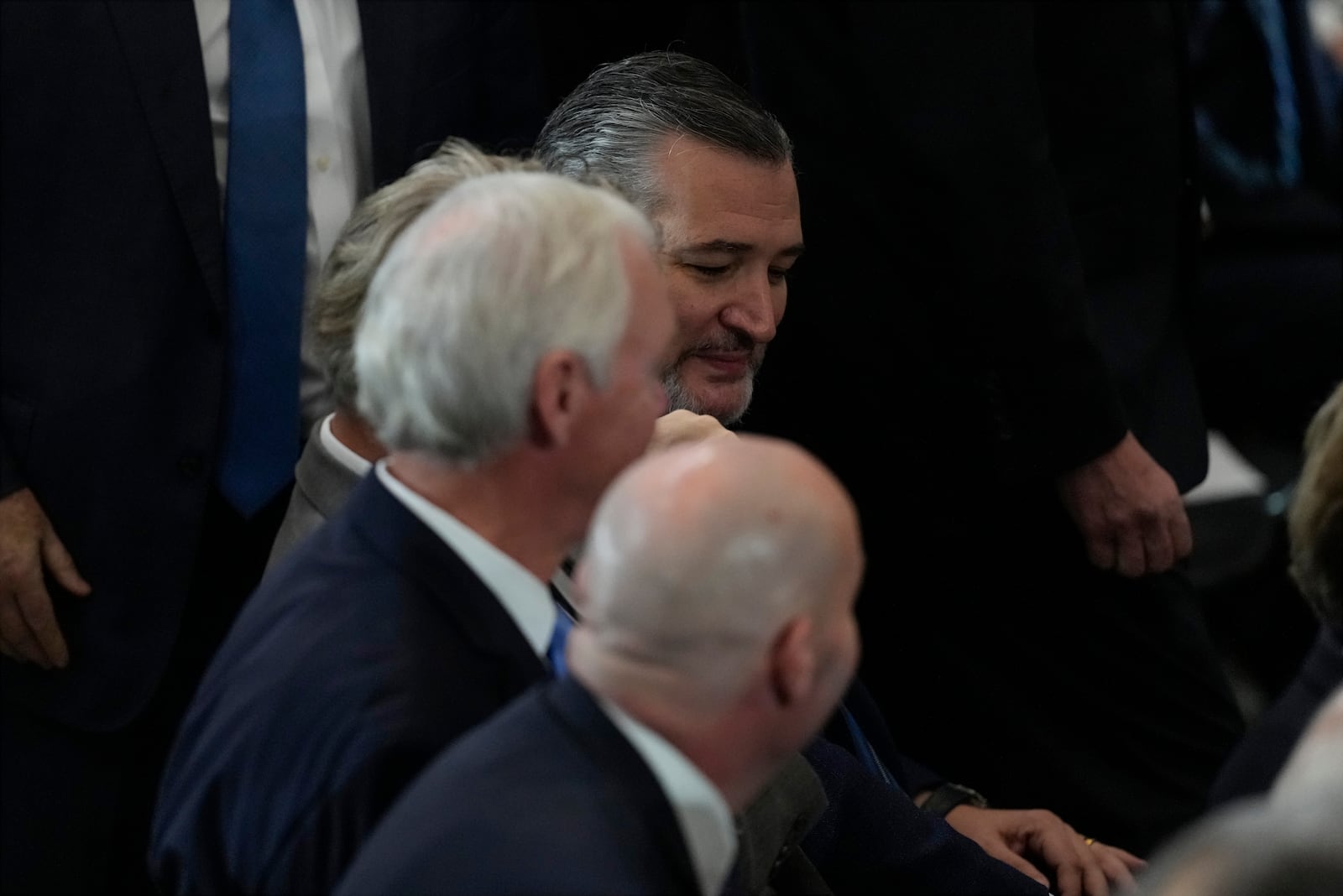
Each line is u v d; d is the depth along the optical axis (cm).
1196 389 1032
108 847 918
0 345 855
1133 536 945
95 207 843
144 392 855
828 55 896
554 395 470
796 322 945
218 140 866
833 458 976
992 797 1006
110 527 865
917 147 877
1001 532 977
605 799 402
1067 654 994
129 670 877
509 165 590
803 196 916
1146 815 978
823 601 410
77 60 833
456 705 465
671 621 404
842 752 658
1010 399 915
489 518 489
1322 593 734
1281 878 304
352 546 494
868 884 643
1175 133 993
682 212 714
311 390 880
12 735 899
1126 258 994
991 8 871
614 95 734
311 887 456
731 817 436
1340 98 1395
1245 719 1050
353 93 884
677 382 734
